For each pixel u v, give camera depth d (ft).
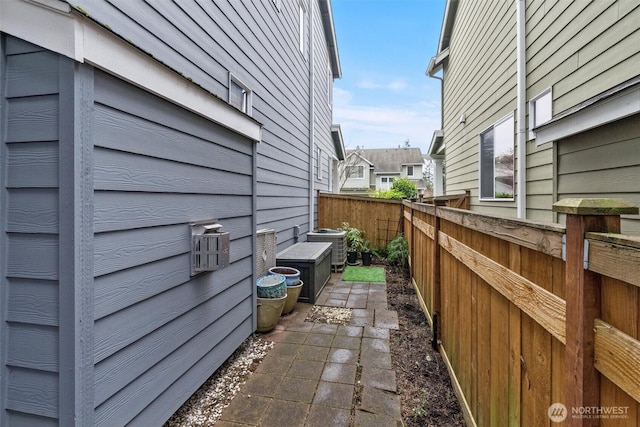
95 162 4.47
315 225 25.81
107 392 4.63
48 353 4.24
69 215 4.17
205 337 7.34
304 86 22.98
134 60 5.08
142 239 5.38
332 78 37.70
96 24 4.33
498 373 5.04
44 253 4.26
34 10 4.20
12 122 4.36
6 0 4.30
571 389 2.89
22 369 4.33
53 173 4.23
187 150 6.63
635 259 2.21
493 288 5.27
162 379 5.85
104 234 4.62
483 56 18.58
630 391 2.29
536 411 3.82
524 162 13.56
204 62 10.03
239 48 12.45
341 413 6.80
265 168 14.97
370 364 8.84
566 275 2.99
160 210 5.82
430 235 10.87
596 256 2.62
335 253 20.77
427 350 9.72
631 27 8.07
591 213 2.74
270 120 15.71
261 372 8.40
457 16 24.03
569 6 10.57
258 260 12.60
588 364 2.73
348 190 80.69
